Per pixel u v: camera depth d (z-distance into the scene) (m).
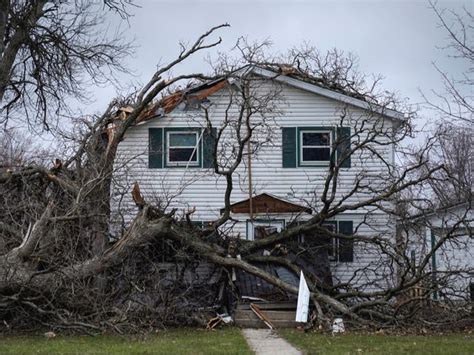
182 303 14.19
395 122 20.94
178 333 12.99
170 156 21.27
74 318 12.65
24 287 12.30
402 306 13.69
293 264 15.96
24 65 21.83
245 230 20.62
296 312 14.20
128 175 18.14
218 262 15.43
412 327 13.52
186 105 21.08
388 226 19.11
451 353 9.66
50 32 21.41
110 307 12.90
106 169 15.91
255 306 14.91
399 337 12.20
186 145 21.33
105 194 15.87
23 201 14.43
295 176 21.20
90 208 14.57
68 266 13.04
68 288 12.66
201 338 12.04
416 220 16.86
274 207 20.36
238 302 15.61
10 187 15.52
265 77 20.02
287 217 20.47
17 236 14.09
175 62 17.45
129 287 13.72
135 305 13.30
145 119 20.88
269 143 20.95
